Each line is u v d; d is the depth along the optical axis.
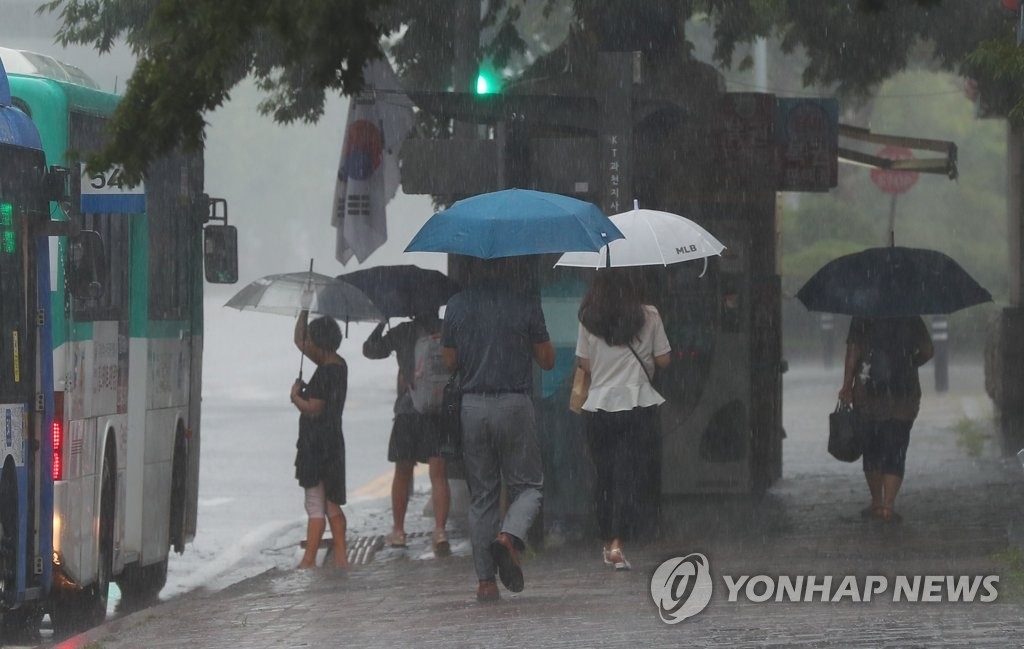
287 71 44.44
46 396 30.17
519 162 38.66
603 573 33.41
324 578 36.34
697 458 46.94
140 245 35.41
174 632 28.38
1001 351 59.06
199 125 23.89
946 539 37.53
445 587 33.09
